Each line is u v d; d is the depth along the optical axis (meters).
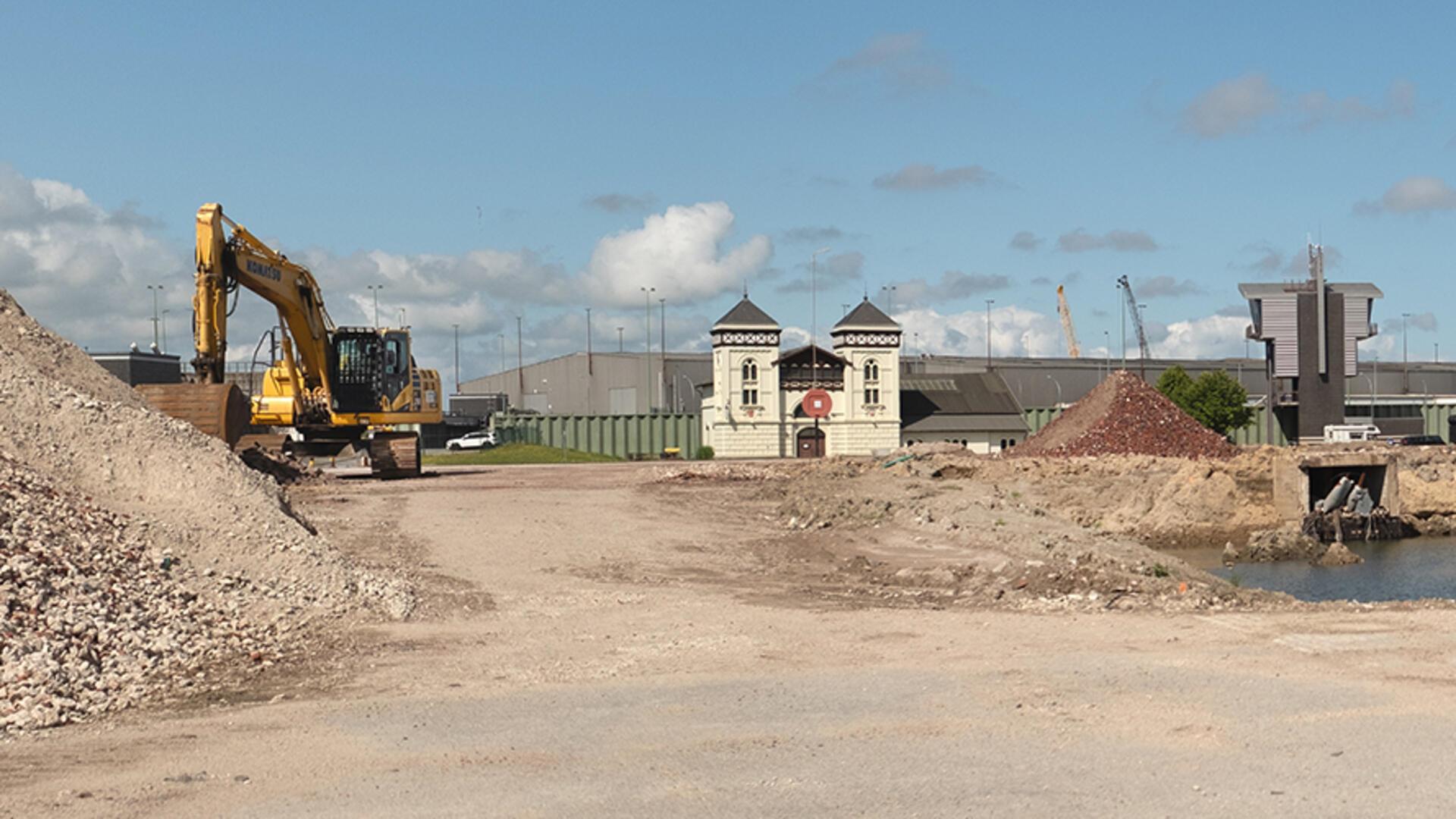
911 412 101.31
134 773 10.59
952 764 10.61
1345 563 44.72
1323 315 110.06
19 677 13.38
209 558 20.22
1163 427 70.75
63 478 22.33
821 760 10.85
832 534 34.44
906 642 17.16
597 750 11.32
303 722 12.55
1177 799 9.49
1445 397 140.00
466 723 12.48
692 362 117.88
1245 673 14.20
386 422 53.69
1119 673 14.34
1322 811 9.16
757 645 17.20
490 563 27.02
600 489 48.91
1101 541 31.72
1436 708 12.38
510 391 146.88
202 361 43.16
